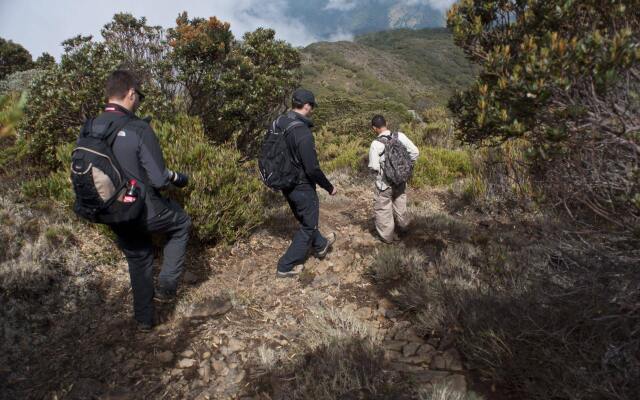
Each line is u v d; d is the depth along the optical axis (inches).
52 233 143.4
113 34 238.2
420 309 124.6
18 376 99.7
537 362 91.9
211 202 158.9
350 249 176.6
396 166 165.5
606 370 81.6
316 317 125.5
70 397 94.7
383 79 6766.7
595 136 79.1
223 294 138.6
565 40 77.8
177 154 161.0
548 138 77.8
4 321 111.7
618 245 88.9
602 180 85.1
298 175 140.0
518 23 96.1
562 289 99.3
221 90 248.1
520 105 80.4
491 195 224.7
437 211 232.7
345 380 95.7
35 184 173.3
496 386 93.6
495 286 125.4
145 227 108.2
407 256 157.3
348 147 534.6
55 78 196.5
